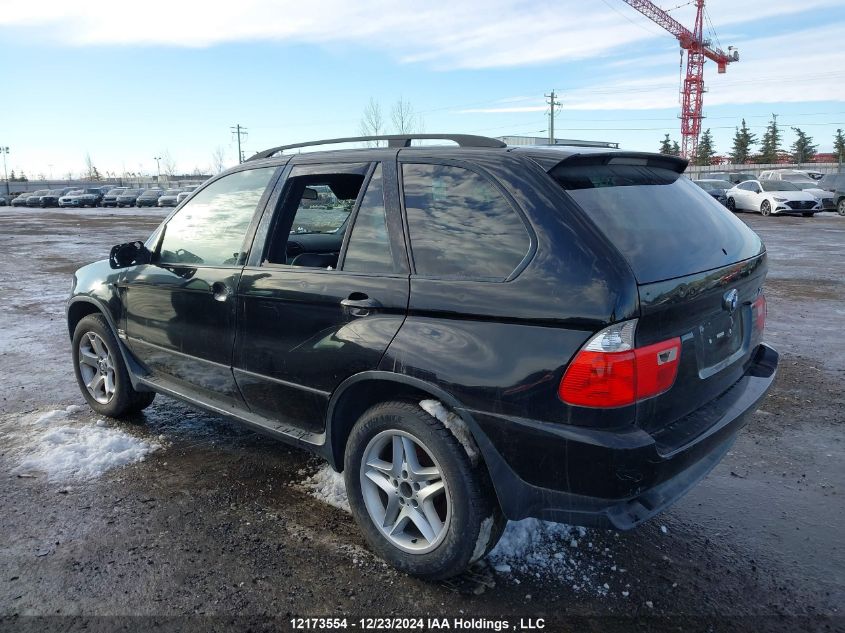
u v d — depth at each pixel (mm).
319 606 2672
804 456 4117
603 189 2744
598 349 2297
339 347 2928
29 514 3354
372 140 3264
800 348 6598
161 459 4008
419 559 2781
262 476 3791
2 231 24594
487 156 2799
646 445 2326
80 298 4574
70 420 4648
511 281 2502
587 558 3008
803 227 21016
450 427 2631
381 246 2938
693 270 2602
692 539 3182
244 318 3387
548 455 2410
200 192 3957
